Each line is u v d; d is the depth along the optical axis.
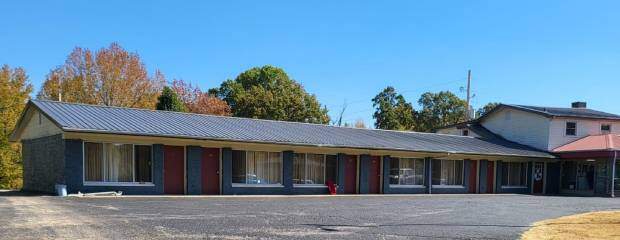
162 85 48.12
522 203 19.69
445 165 28.02
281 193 22.83
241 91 57.88
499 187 29.64
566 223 12.35
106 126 18.52
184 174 20.69
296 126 27.05
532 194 29.39
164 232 9.50
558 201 21.45
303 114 51.09
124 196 18.20
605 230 10.99
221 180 21.44
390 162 26.06
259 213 13.40
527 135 33.47
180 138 19.67
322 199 19.84
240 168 22.08
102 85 45.12
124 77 45.66
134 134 18.50
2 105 33.16
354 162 25.17
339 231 10.38
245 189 21.98
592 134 33.03
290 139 22.55
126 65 46.00
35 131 22.03
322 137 24.61
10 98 33.38
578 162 31.25
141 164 19.77
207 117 24.89
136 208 13.66
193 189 20.64
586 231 10.84
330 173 24.48
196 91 51.44
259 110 49.00
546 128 32.03
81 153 18.38
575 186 31.20
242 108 50.25
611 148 27.84
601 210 16.86
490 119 36.78
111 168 19.16
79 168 18.30
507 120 35.19
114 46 45.84
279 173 23.05
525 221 12.93
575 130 32.59
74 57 44.66
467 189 28.41
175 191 20.47
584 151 28.94
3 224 10.05
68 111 20.09
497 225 11.97
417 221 12.47
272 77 60.78
